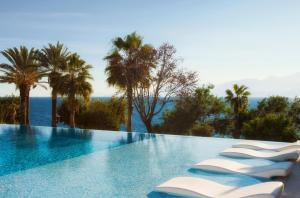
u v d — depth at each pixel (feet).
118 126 84.48
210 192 17.07
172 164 27.48
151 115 61.05
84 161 29.01
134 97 61.00
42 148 35.83
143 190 20.30
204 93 104.42
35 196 19.25
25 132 47.96
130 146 36.63
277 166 20.89
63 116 89.61
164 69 58.95
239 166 23.12
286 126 71.72
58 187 21.08
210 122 107.45
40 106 331.57
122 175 24.06
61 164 27.94
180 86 58.85
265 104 110.22
